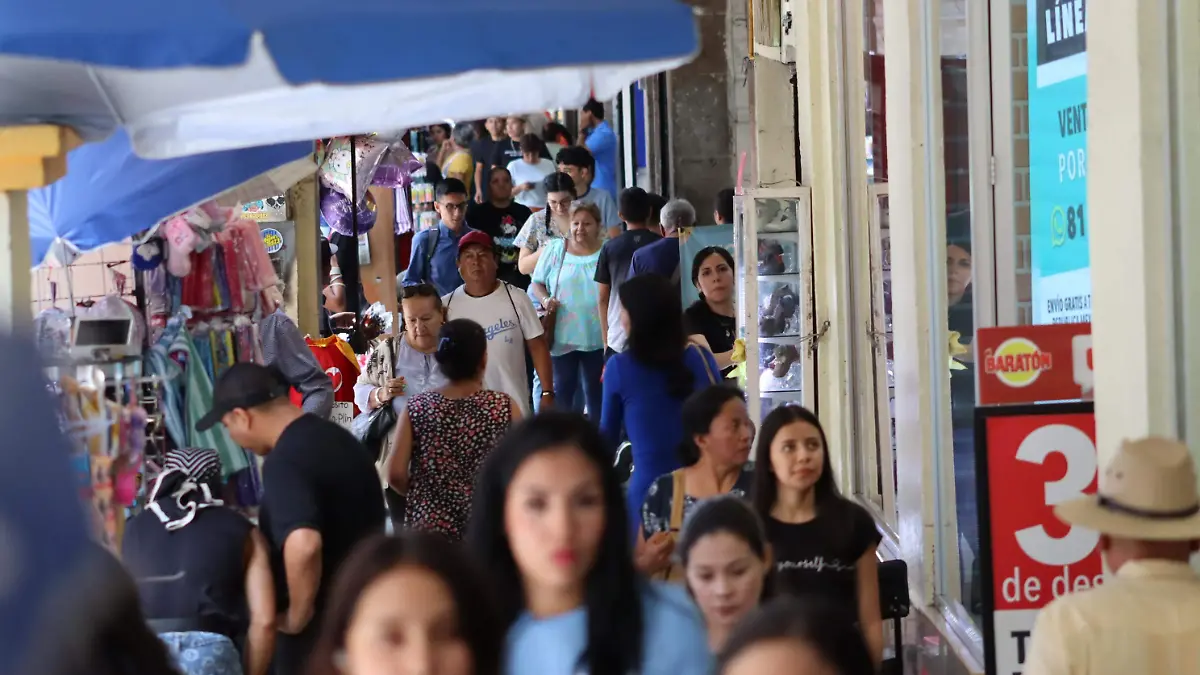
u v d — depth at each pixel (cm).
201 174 1413
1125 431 1036
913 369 1653
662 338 1373
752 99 2423
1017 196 1552
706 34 3559
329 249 2592
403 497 1435
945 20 1642
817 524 1073
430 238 2836
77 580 223
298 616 1112
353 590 525
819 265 2166
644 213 2395
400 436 1395
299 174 1756
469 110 1215
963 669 1447
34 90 985
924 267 1638
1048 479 1045
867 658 485
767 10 2383
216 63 830
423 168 3491
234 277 1593
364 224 2586
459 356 1394
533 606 645
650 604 651
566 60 879
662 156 3900
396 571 525
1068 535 1037
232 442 1526
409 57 854
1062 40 1408
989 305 1611
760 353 2098
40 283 1647
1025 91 1525
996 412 1050
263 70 1012
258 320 1644
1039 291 1502
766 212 2088
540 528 630
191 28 824
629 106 4631
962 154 1656
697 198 3594
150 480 1391
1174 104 1018
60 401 240
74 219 1377
